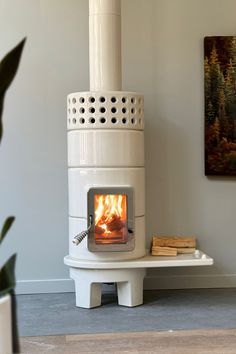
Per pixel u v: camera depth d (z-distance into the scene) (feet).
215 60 9.30
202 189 9.57
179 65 9.48
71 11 9.25
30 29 9.18
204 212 9.57
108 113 7.94
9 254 9.23
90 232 7.91
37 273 9.31
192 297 8.84
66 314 7.79
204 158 9.47
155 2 9.40
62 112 9.30
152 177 9.49
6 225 3.20
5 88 3.10
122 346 6.31
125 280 8.07
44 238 9.32
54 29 9.23
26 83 9.21
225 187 9.60
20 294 9.22
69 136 8.30
